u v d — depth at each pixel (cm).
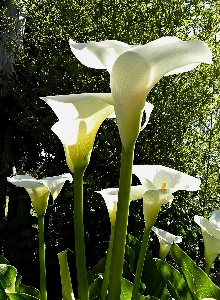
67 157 86
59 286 322
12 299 99
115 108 74
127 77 71
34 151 431
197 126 355
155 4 329
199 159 340
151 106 88
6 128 419
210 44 327
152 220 95
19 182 100
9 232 327
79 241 85
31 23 391
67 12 347
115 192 103
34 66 363
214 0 331
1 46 422
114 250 77
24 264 317
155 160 334
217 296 109
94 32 338
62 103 80
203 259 320
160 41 68
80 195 85
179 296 119
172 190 95
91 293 123
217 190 335
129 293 115
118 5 339
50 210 365
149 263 138
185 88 344
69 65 344
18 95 402
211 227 121
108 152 327
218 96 352
